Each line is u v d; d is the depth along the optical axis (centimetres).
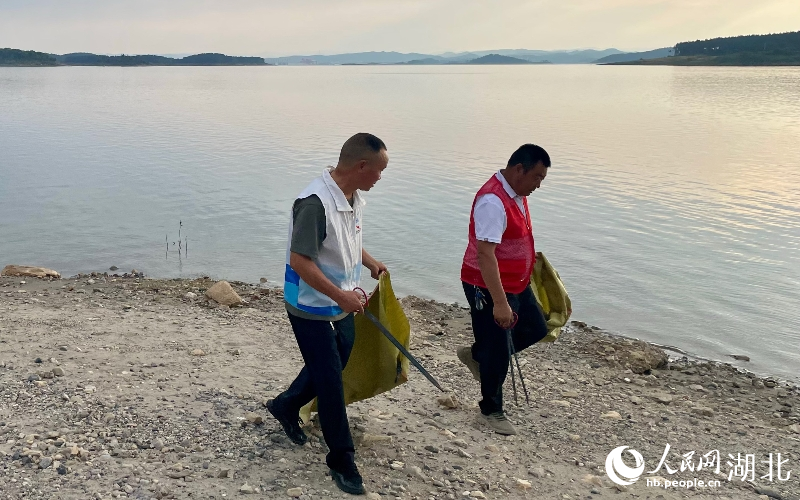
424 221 1584
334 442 421
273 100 6975
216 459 449
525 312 537
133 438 468
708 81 11606
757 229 1505
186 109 5509
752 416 665
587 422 593
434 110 5394
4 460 425
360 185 412
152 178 2144
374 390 469
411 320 912
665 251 1338
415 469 462
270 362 661
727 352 886
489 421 552
